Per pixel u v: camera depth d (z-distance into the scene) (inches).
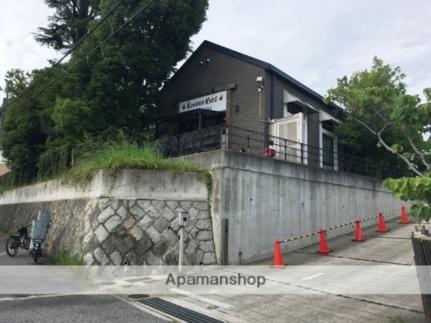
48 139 714.8
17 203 721.6
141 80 645.3
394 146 217.3
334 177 546.3
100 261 346.9
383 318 225.8
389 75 647.8
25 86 714.8
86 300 270.2
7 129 800.9
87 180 417.1
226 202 390.6
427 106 175.0
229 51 649.0
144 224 370.3
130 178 378.9
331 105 708.0
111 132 561.6
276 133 576.7
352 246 457.1
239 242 396.5
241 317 236.7
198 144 506.0
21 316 228.7
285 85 636.1
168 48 641.0
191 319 231.9
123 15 567.5
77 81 609.0
